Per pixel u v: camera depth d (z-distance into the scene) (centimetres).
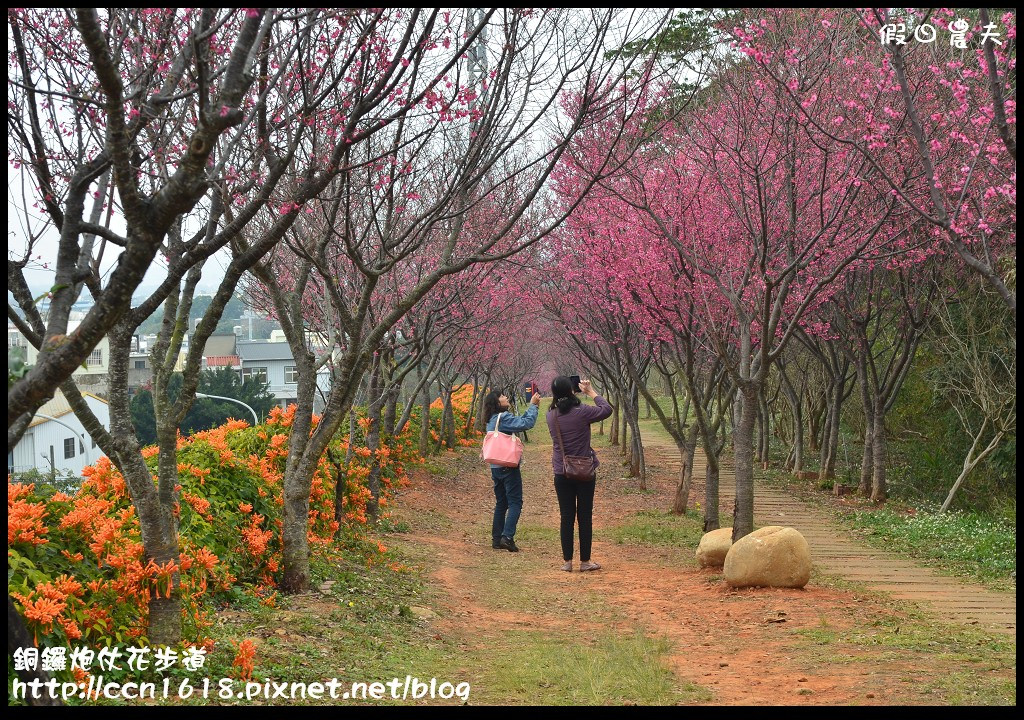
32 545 515
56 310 429
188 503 745
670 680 642
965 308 1875
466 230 1360
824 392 2972
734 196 1294
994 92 703
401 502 1703
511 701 579
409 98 585
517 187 1310
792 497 2191
